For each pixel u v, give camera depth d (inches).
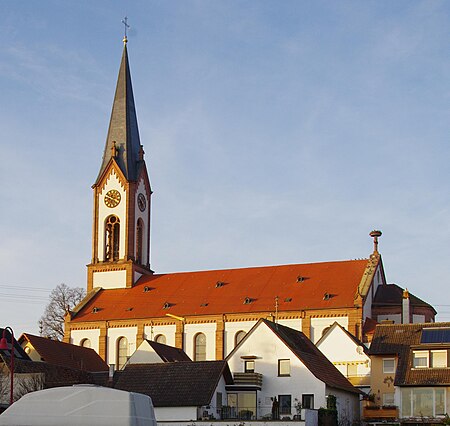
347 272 4872.0
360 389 3663.9
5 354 3417.8
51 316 6141.7
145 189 5679.1
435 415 3006.9
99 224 5536.4
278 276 5034.5
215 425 2778.1
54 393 1574.8
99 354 5083.7
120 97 5767.7
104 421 1542.8
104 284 5442.9
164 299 5147.6
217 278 5221.5
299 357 3191.4
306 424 2743.6
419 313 4704.7
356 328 4498.0
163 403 2960.1
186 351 4884.4
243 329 4781.0
